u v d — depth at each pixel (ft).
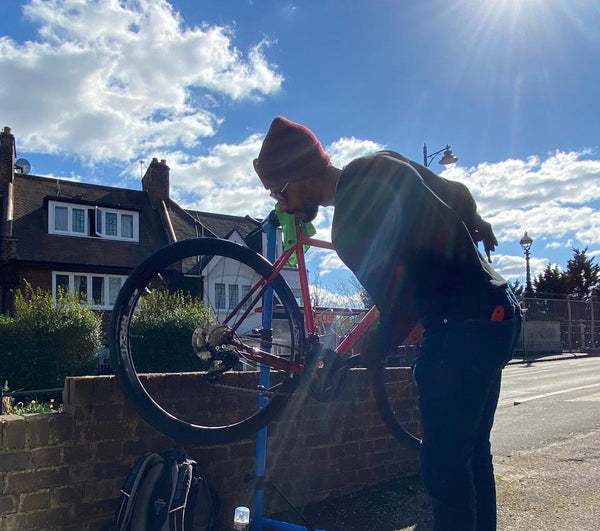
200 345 8.52
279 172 7.44
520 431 19.36
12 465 8.36
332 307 10.20
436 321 6.06
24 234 69.62
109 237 75.97
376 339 6.34
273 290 9.32
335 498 12.12
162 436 9.85
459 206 7.20
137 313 45.88
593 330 85.56
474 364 5.74
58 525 8.70
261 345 9.15
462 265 5.99
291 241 9.49
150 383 9.78
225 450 10.61
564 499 12.14
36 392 20.56
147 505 8.50
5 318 44.11
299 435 11.69
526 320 74.84
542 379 40.78
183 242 8.46
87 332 45.01
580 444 17.12
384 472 13.03
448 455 5.82
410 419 13.76
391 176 5.96
